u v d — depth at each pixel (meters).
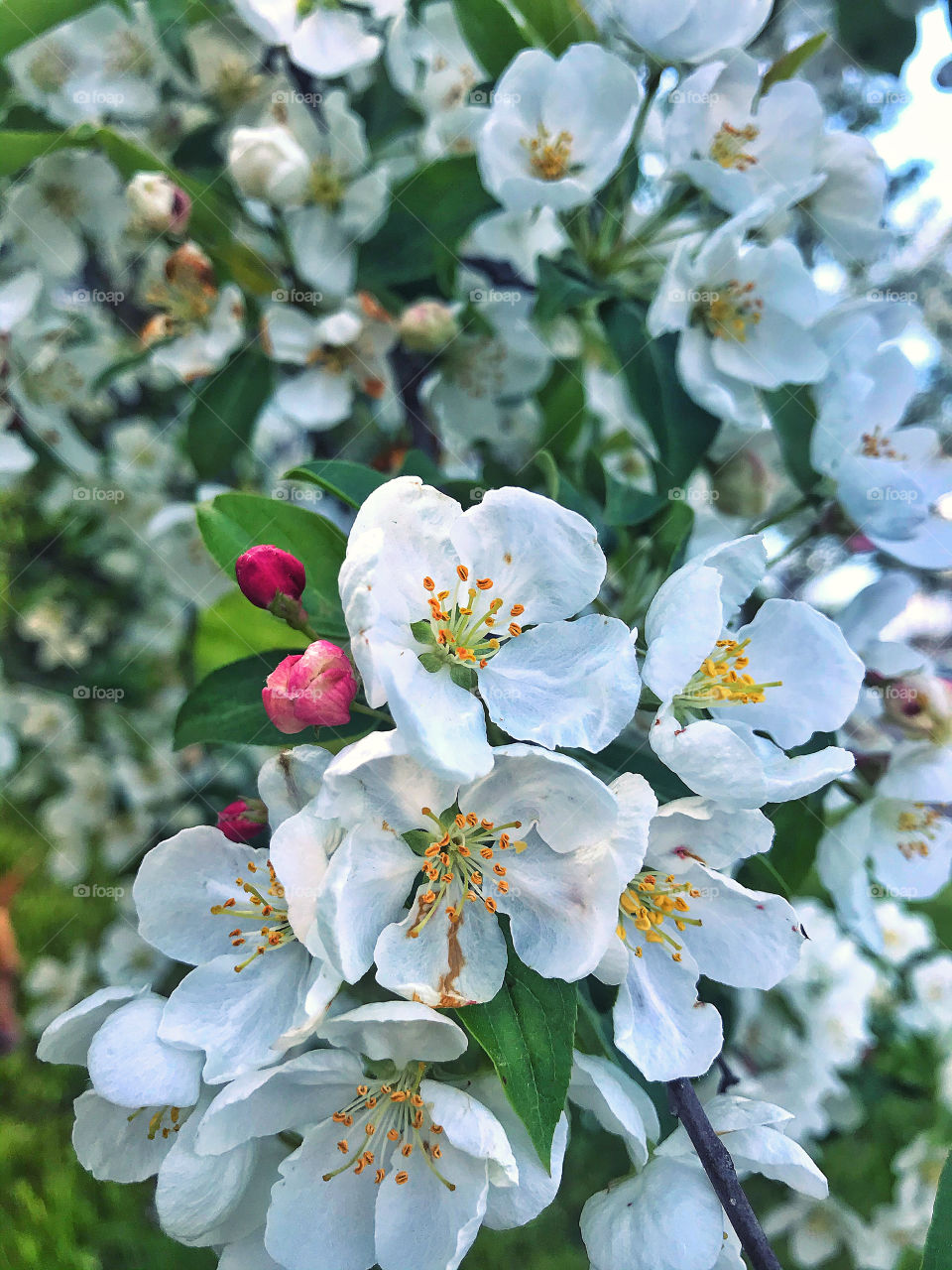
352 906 0.13
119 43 0.24
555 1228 0.26
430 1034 0.13
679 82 0.20
